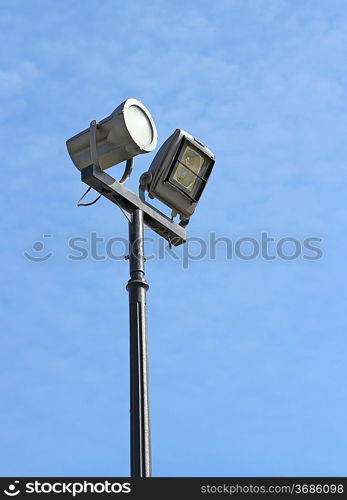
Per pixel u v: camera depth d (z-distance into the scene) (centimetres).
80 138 1017
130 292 900
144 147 1007
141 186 1034
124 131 995
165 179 1034
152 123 1041
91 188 975
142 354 859
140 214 977
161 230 1009
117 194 969
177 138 1048
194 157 1060
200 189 1066
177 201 1052
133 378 848
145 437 816
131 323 880
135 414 828
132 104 1021
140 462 806
